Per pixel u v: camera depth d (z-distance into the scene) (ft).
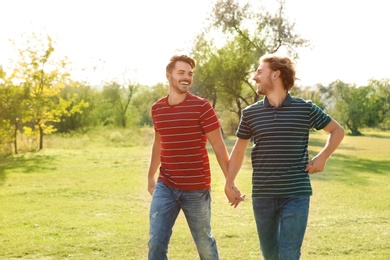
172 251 21.20
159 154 15.39
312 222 28.02
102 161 74.64
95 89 212.23
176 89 13.88
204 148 14.14
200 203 13.99
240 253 20.85
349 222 28.07
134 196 40.22
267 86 12.95
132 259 19.94
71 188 45.09
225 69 128.26
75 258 20.15
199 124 13.84
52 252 21.18
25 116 100.37
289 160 12.67
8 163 73.36
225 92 134.72
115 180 51.47
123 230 26.03
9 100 99.45
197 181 13.93
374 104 260.01
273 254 13.43
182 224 27.61
